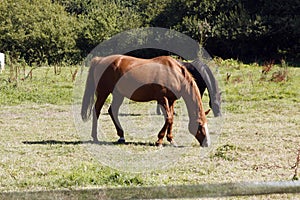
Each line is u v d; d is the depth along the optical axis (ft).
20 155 33.32
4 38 138.72
